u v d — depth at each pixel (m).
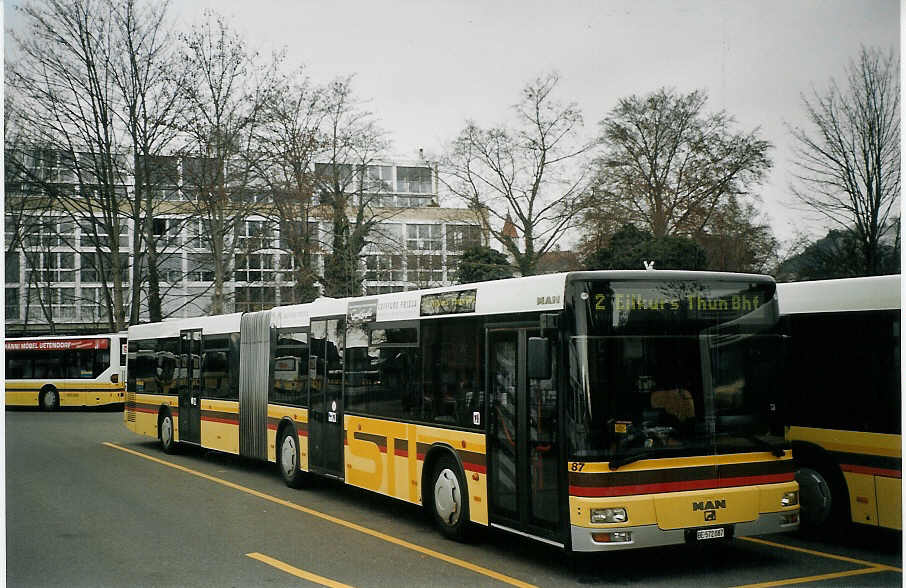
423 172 51.41
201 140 32.34
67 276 46.31
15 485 14.22
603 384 7.52
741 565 8.38
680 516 7.46
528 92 35.69
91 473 15.77
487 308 8.97
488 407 8.84
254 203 35.59
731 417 7.84
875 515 8.82
